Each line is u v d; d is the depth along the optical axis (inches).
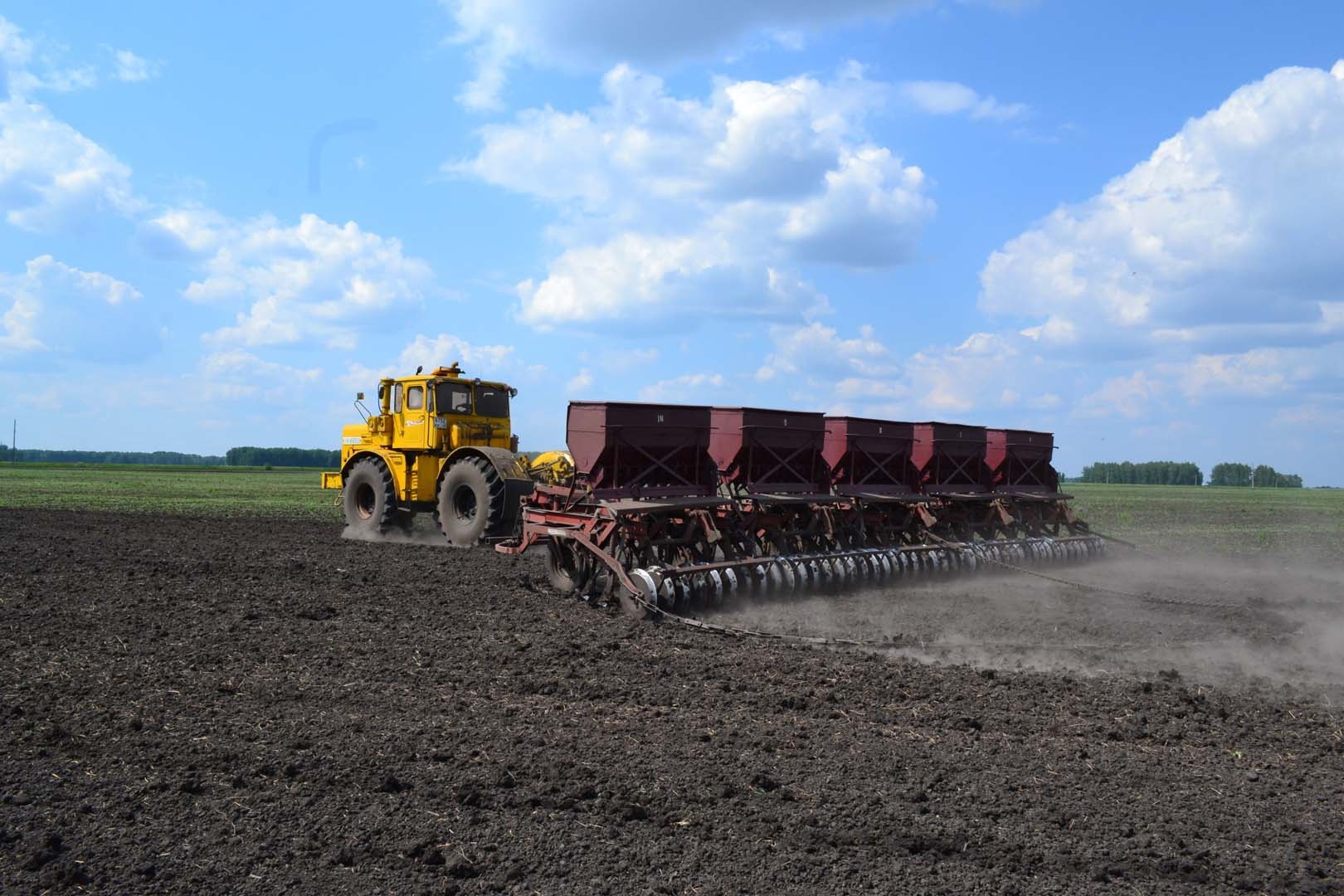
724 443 526.6
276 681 304.3
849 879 173.2
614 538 453.1
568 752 237.5
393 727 256.5
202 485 1978.3
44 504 1218.6
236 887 168.2
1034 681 314.3
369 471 767.7
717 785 215.8
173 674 310.8
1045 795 213.3
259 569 557.3
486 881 171.2
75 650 344.2
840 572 503.2
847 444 586.9
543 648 356.2
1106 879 173.8
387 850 183.0
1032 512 708.7
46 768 223.1
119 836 187.3
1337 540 956.0
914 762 232.8
